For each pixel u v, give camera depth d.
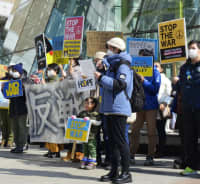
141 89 4.41
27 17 15.28
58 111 6.44
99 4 11.66
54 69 6.68
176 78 5.17
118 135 4.21
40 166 5.62
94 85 5.66
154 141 5.78
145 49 5.87
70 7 12.80
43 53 6.74
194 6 9.36
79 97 6.18
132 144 5.95
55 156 6.70
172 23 5.45
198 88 4.47
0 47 16.66
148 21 10.12
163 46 5.55
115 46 4.32
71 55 6.19
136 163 6.00
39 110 6.70
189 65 4.58
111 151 4.34
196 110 4.50
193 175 4.71
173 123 6.14
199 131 4.52
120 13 10.90
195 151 4.70
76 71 6.26
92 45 6.39
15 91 7.13
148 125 5.80
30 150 7.96
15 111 7.29
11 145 8.38
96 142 5.50
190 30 9.17
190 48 4.48
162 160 6.38
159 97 6.70
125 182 4.16
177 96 5.37
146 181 4.29
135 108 4.41
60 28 12.92
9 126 8.33
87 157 5.44
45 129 6.59
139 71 5.62
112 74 4.26
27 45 14.55
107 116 4.32
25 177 4.57
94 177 4.64
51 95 6.55
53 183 4.13
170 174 4.84
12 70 7.54
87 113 5.50
